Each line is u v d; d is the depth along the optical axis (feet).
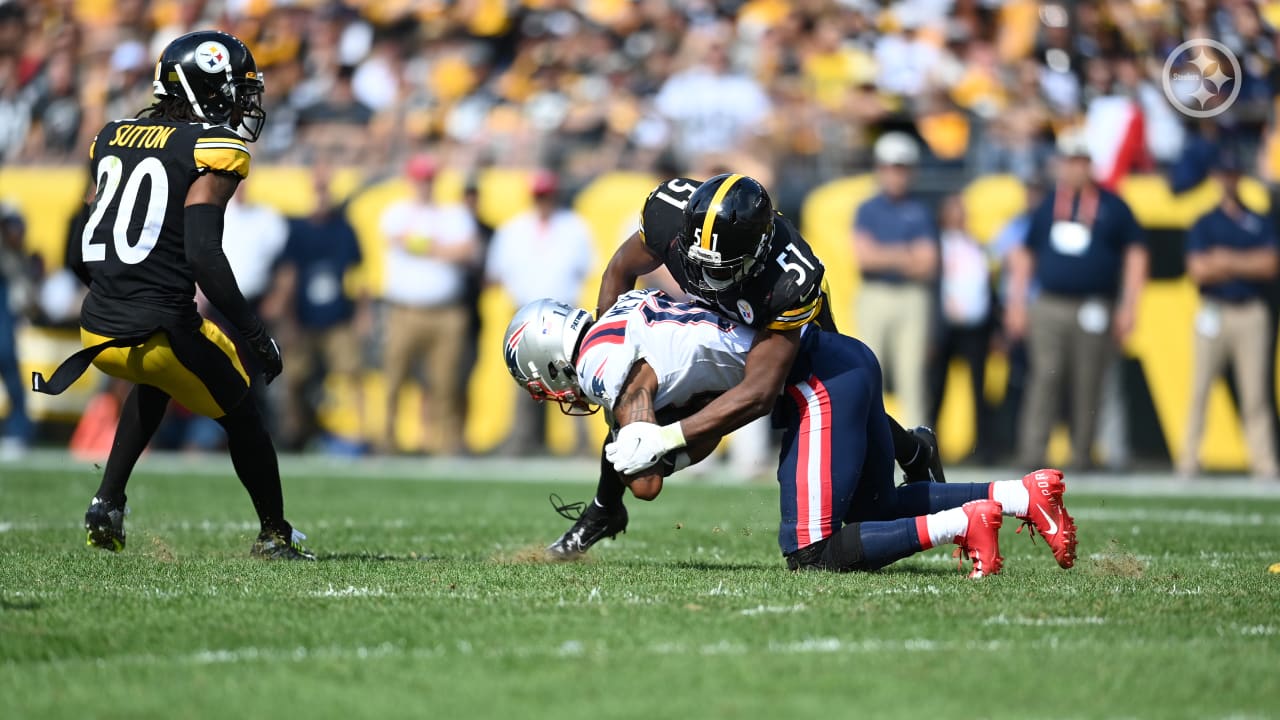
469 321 138.82
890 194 125.39
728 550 68.03
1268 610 45.27
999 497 54.08
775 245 50.11
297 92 167.02
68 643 38.34
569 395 54.60
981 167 136.26
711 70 147.64
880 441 54.75
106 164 57.62
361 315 141.49
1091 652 37.96
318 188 138.82
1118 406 126.82
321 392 142.72
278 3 173.17
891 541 52.44
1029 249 124.06
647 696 32.94
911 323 124.77
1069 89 150.82
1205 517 89.15
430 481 116.16
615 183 139.13
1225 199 123.24
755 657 36.91
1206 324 123.75
